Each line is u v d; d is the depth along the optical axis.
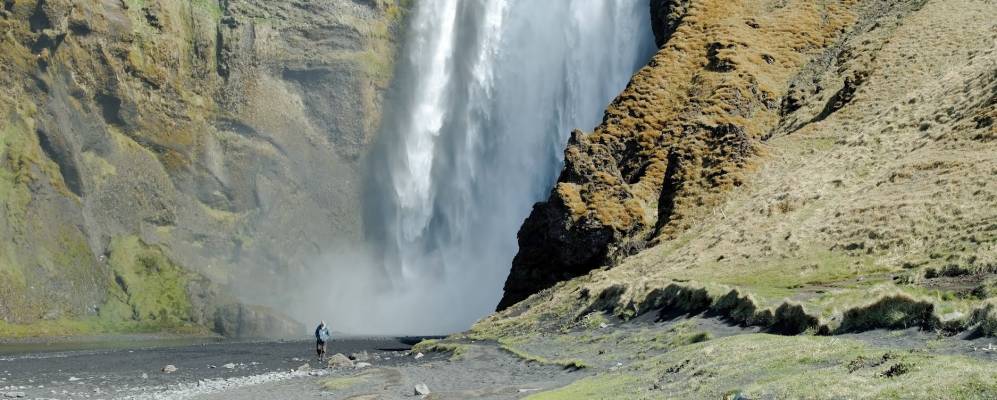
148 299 127.69
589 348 41.22
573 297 62.06
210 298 131.25
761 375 22.45
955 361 18.91
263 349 75.75
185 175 149.38
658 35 124.31
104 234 135.38
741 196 71.25
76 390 40.81
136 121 145.62
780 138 83.75
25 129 130.00
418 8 171.25
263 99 158.50
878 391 17.84
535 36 153.25
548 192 142.50
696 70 101.88
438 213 156.12
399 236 158.50
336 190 159.25
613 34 141.12
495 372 38.31
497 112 154.62
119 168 141.62
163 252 138.38
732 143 79.81
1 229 118.25
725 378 23.06
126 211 140.00
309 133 160.25
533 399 25.50
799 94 94.56
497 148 153.00
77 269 124.81
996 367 18.11
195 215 147.88
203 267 143.38
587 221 78.81
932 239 42.59
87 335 112.94
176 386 42.00
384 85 167.38
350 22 166.12
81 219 131.38
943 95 68.81
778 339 26.77
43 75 133.38
